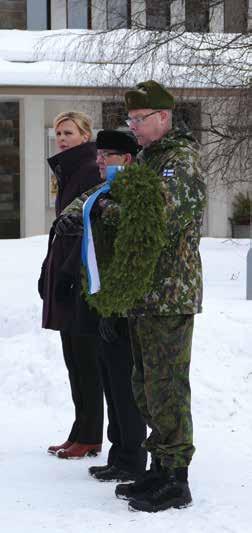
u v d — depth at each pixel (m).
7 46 27.09
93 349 6.09
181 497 5.11
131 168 4.91
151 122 5.09
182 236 5.00
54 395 7.71
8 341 8.88
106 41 18.38
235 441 6.59
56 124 6.27
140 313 5.03
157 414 5.10
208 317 8.78
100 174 5.84
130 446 5.61
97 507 5.17
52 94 26.06
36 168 26.75
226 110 18.08
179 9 17.64
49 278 6.06
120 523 4.89
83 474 5.82
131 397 5.55
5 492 5.45
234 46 17.31
